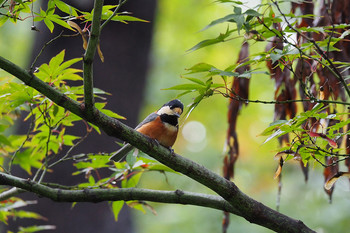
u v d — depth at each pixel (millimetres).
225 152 9375
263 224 7648
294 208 21625
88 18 7223
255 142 25609
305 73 8297
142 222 24078
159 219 24219
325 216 20516
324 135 6551
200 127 27531
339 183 17406
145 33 16062
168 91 24719
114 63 15609
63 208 14570
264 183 23984
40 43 15516
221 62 25906
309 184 21750
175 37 26312
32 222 14414
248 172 25172
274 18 6824
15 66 6695
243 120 25891
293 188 22312
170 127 10086
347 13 8367
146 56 16141
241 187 24719
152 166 8648
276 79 8625
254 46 21516
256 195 23875
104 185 8633
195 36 25844
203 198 7824
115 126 7094
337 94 8102
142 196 7840
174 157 7418
